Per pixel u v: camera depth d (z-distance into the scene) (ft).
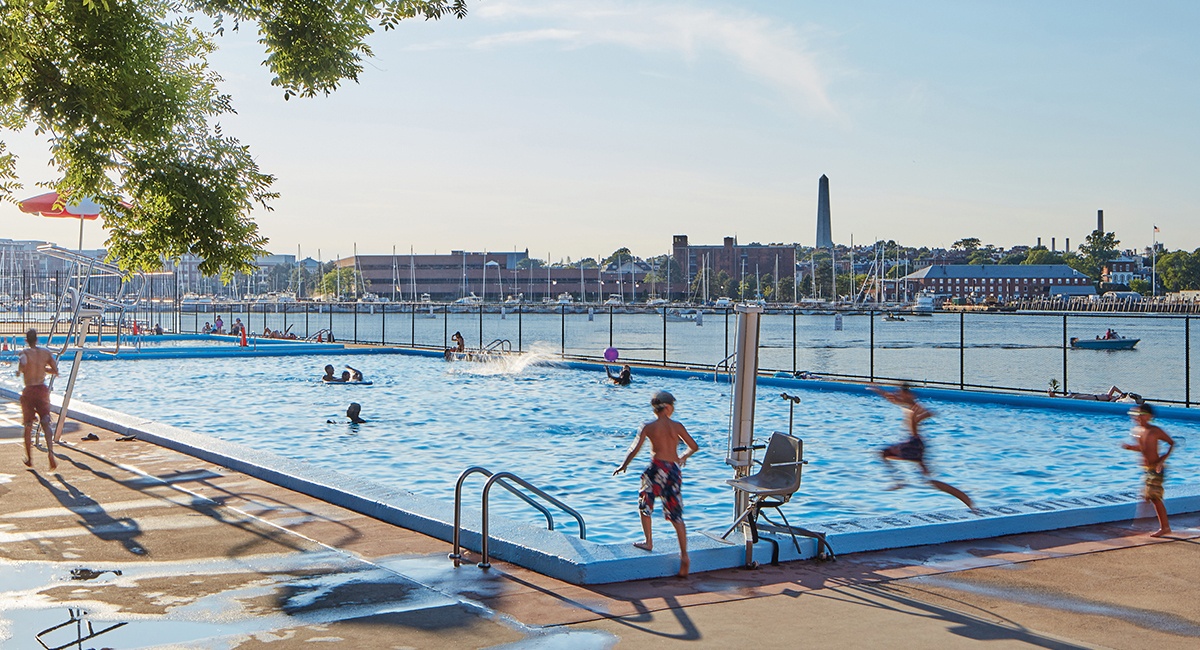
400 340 288.51
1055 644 23.02
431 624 24.47
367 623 24.49
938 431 72.79
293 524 35.73
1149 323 504.02
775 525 32.40
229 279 51.06
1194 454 63.00
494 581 28.40
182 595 26.89
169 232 49.37
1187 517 37.17
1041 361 204.95
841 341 300.81
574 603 26.27
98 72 45.52
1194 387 149.69
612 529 41.86
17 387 85.30
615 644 23.00
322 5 46.88
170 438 54.29
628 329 396.78
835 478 54.08
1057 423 77.00
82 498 40.42
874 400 92.63
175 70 48.42
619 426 76.13
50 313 240.32
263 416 82.74
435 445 66.64
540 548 29.68
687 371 117.60
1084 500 37.63
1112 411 81.97
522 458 61.31
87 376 119.96
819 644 23.03
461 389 105.19
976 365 192.13
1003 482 53.52
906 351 240.12
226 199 49.21
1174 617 25.11
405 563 30.35
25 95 44.57
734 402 32.24
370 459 61.05
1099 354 230.07
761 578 28.94
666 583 28.35
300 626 24.27
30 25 44.60
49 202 74.59
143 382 112.78
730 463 32.04
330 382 111.45
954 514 34.99
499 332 369.50
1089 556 31.48
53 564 30.12
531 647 22.80
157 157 48.19
